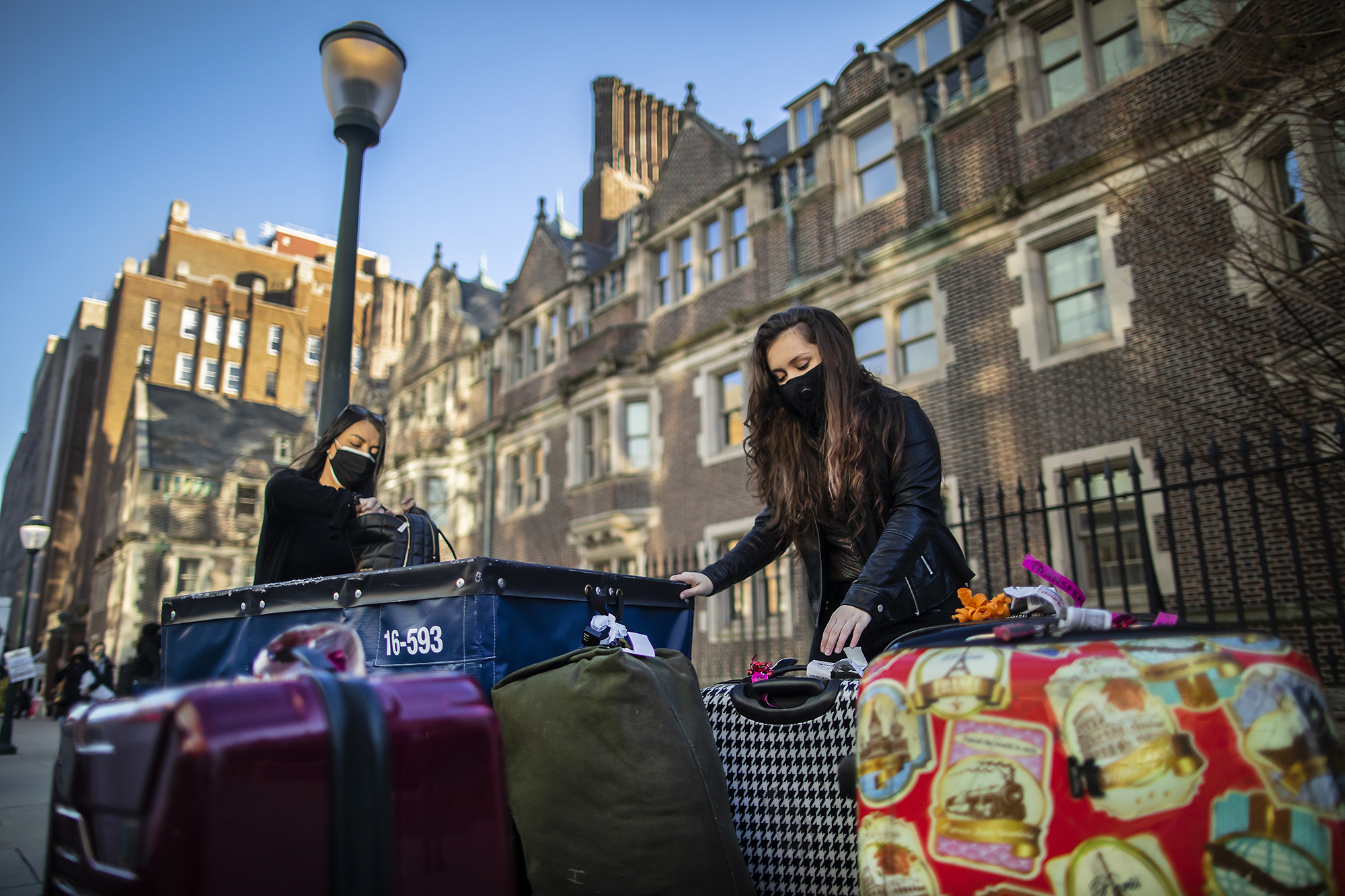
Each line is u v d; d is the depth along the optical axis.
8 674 11.88
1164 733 1.03
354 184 4.92
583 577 2.15
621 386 16.80
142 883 0.92
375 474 3.07
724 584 2.52
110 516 40.22
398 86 5.15
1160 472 5.32
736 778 1.93
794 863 1.82
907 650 1.28
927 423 2.23
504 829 1.22
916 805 1.17
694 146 17.08
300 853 0.97
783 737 1.90
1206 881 0.97
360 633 2.06
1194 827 0.99
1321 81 5.33
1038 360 10.28
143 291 50.34
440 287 25.91
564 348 19.89
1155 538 8.70
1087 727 1.07
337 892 0.99
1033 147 10.90
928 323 11.98
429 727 1.17
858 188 13.56
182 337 50.88
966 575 2.27
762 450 2.50
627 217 22.16
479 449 21.89
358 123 4.98
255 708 1.00
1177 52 9.34
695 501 15.05
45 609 51.47
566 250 21.41
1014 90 11.27
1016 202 10.77
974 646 1.22
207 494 37.66
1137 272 9.41
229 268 56.16
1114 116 10.02
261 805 0.95
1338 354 6.24
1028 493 10.03
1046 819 1.06
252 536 37.94
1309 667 1.07
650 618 2.36
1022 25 11.37
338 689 1.10
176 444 38.69
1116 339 9.53
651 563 14.52
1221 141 8.46
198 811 0.90
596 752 1.68
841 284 13.05
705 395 15.29
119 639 33.53
